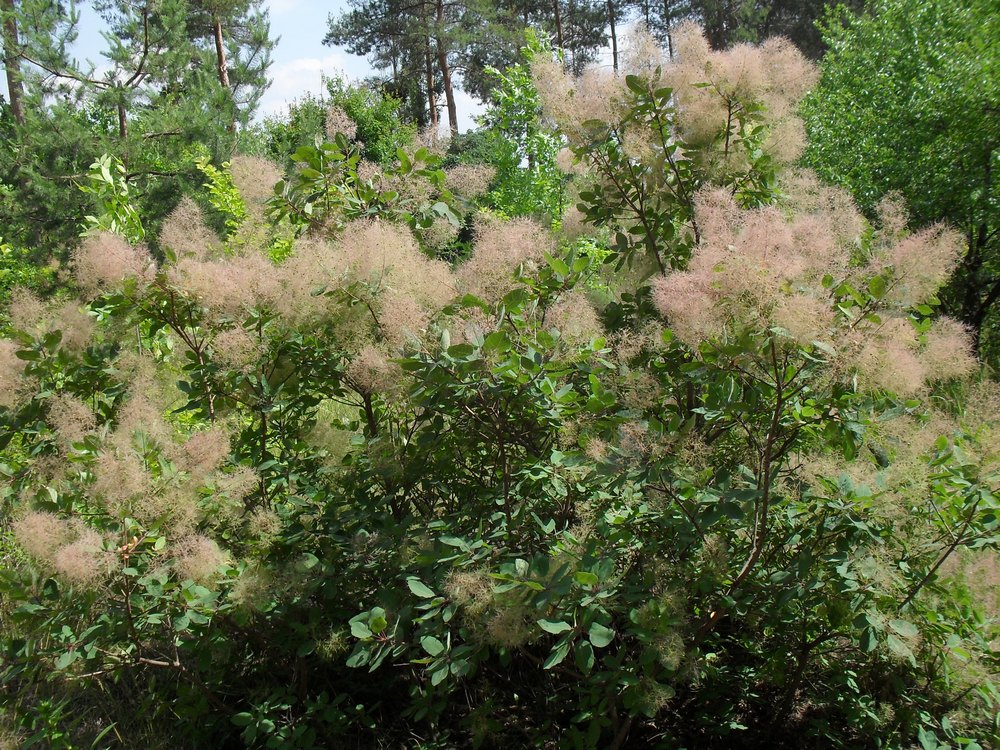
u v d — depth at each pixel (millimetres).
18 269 10703
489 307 2641
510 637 2135
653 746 2631
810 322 1953
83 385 2971
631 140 3025
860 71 8922
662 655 2092
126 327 2936
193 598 2383
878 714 2477
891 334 2084
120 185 4672
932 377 2492
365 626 2262
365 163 3529
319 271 2762
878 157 7805
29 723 2658
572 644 2174
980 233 7117
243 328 2848
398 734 2775
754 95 3023
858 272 2273
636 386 2627
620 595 2213
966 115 7273
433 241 3510
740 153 3154
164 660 2867
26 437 2947
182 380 2990
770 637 2609
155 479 2482
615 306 3201
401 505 3006
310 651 2508
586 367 2602
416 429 3029
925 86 7719
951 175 7297
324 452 3109
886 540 2406
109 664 2746
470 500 2871
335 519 2729
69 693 2740
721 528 2383
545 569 2131
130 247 2871
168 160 12742
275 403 2893
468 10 24875
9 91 13953
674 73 3033
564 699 2682
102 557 2260
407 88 27703
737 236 2240
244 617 2475
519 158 8938
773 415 2289
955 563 2400
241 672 2820
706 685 2672
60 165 12031
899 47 8344
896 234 2693
